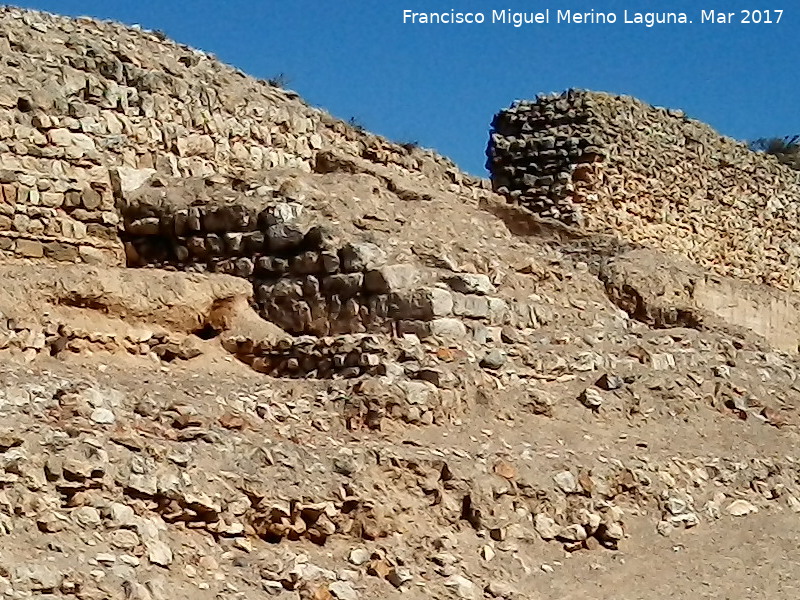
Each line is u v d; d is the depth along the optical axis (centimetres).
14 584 957
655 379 1705
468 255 1755
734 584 1370
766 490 1597
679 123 2812
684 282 2245
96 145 1661
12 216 1556
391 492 1263
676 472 1526
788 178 3138
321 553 1178
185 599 1035
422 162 2244
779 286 3078
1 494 1031
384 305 1548
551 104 2620
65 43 1725
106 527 1058
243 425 1278
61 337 1398
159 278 1535
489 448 1401
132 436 1155
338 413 1372
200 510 1120
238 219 1641
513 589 1227
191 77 1880
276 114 1944
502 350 1589
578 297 1952
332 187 1802
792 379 1958
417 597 1167
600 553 1368
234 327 1566
